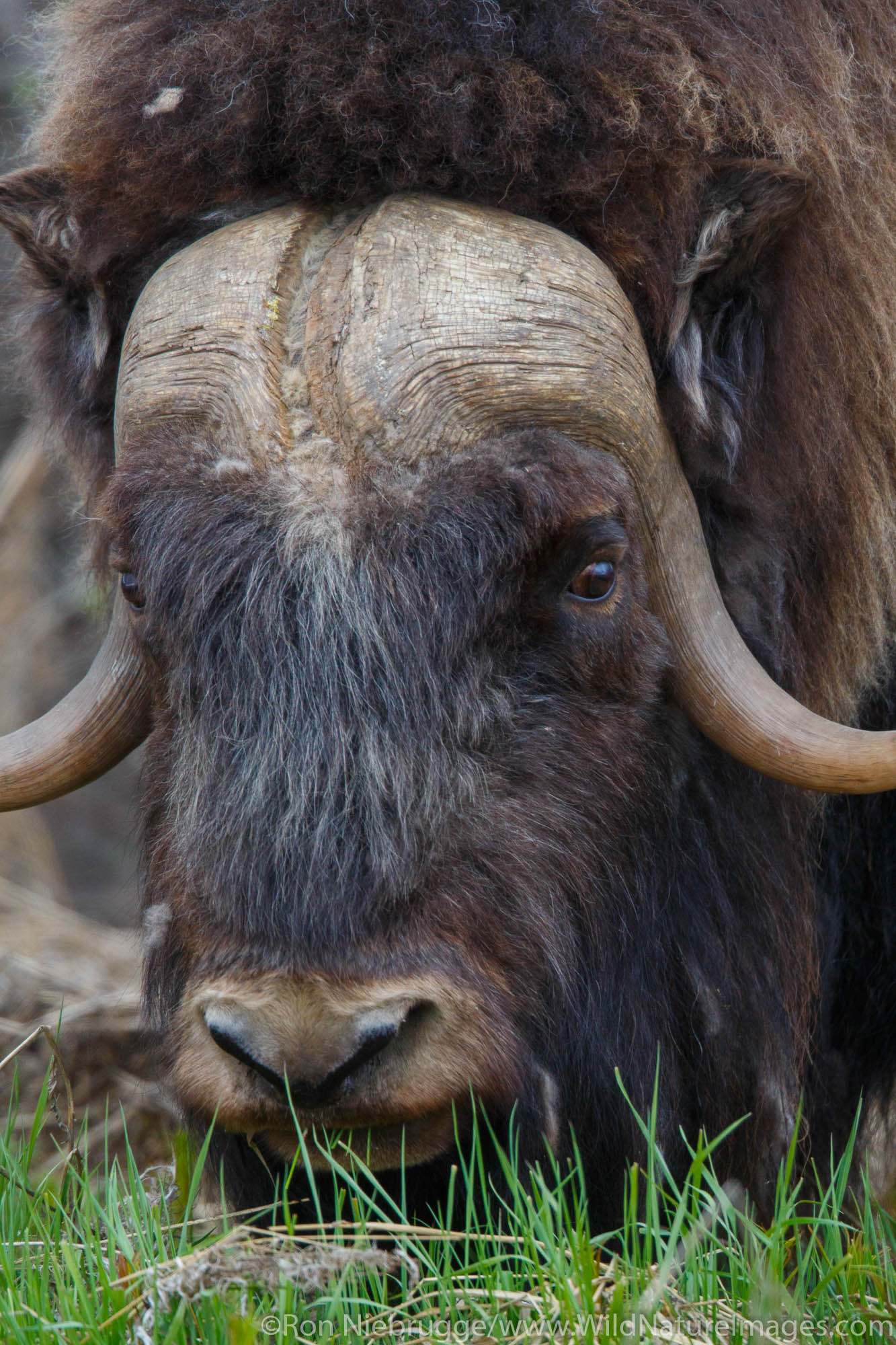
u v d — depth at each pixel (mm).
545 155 11898
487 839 11117
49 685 37094
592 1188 12844
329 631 10688
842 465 13406
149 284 12203
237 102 11945
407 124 11859
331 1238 10898
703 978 13289
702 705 12516
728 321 12531
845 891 15664
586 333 11609
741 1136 13852
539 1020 11469
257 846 10562
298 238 11867
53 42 16203
